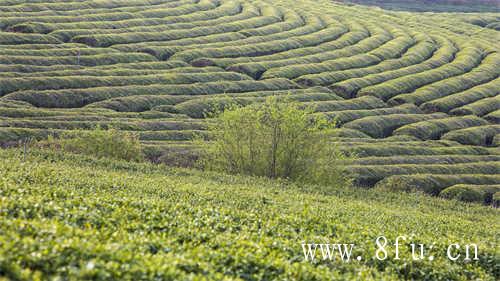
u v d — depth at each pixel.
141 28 193.62
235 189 50.88
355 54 199.25
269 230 31.08
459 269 31.19
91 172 50.16
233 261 22.50
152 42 182.75
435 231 42.66
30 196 29.27
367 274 25.91
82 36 172.38
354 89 163.38
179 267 20.00
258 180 61.44
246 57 181.12
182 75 153.12
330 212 42.94
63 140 73.00
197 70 161.25
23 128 95.38
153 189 43.66
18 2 194.62
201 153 85.06
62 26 179.88
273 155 68.00
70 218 25.66
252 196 46.53
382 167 103.12
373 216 44.75
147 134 106.00
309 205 44.84
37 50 152.62
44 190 33.97
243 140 68.94
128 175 52.69
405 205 59.03
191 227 28.14
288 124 67.12
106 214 28.31
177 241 25.25
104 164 59.94
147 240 22.92
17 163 48.59
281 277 21.69
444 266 30.73
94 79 138.75
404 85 169.75
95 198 32.22
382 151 114.69
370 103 151.62
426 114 146.50
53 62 148.12
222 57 179.50
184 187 46.81
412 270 29.08
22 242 18.30
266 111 69.00
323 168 69.00
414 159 112.50
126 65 156.12
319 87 160.12
